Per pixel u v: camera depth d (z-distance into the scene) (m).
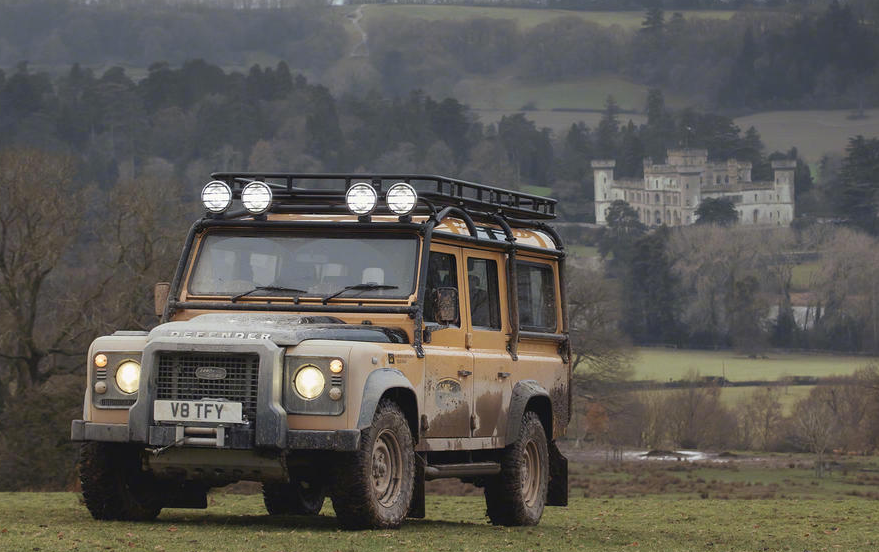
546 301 39.94
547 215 40.59
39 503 45.16
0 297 161.75
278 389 27.97
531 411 38.06
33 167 165.50
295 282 31.98
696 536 38.34
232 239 32.72
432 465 33.06
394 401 30.77
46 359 175.62
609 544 32.91
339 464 28.73
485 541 30.44
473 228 34.59
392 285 31.56
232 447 27.77
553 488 39.66
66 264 180.88
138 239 168.00
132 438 28.23
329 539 27.77
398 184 31.70
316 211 33.22
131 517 31.81
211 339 28.06
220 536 28.05
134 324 161.50
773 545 35.78
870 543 37.84
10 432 143.12
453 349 33.31
